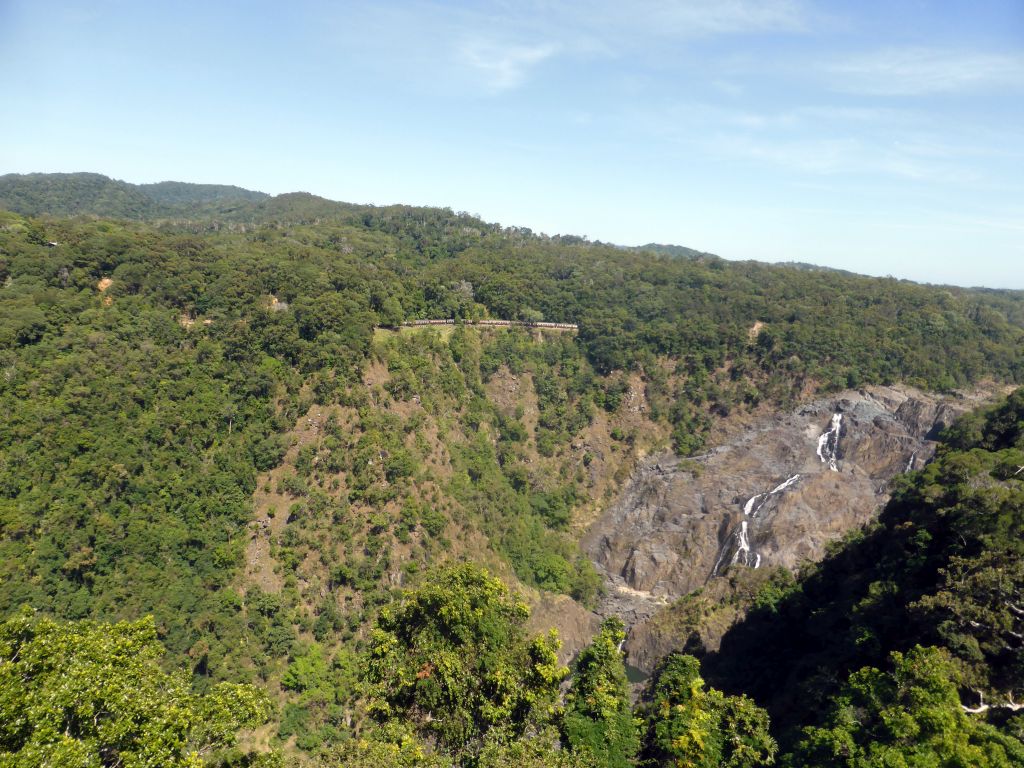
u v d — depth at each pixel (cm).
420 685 3375
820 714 4081
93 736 2506
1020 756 2852
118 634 3059
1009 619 3647
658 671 6200
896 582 4859
